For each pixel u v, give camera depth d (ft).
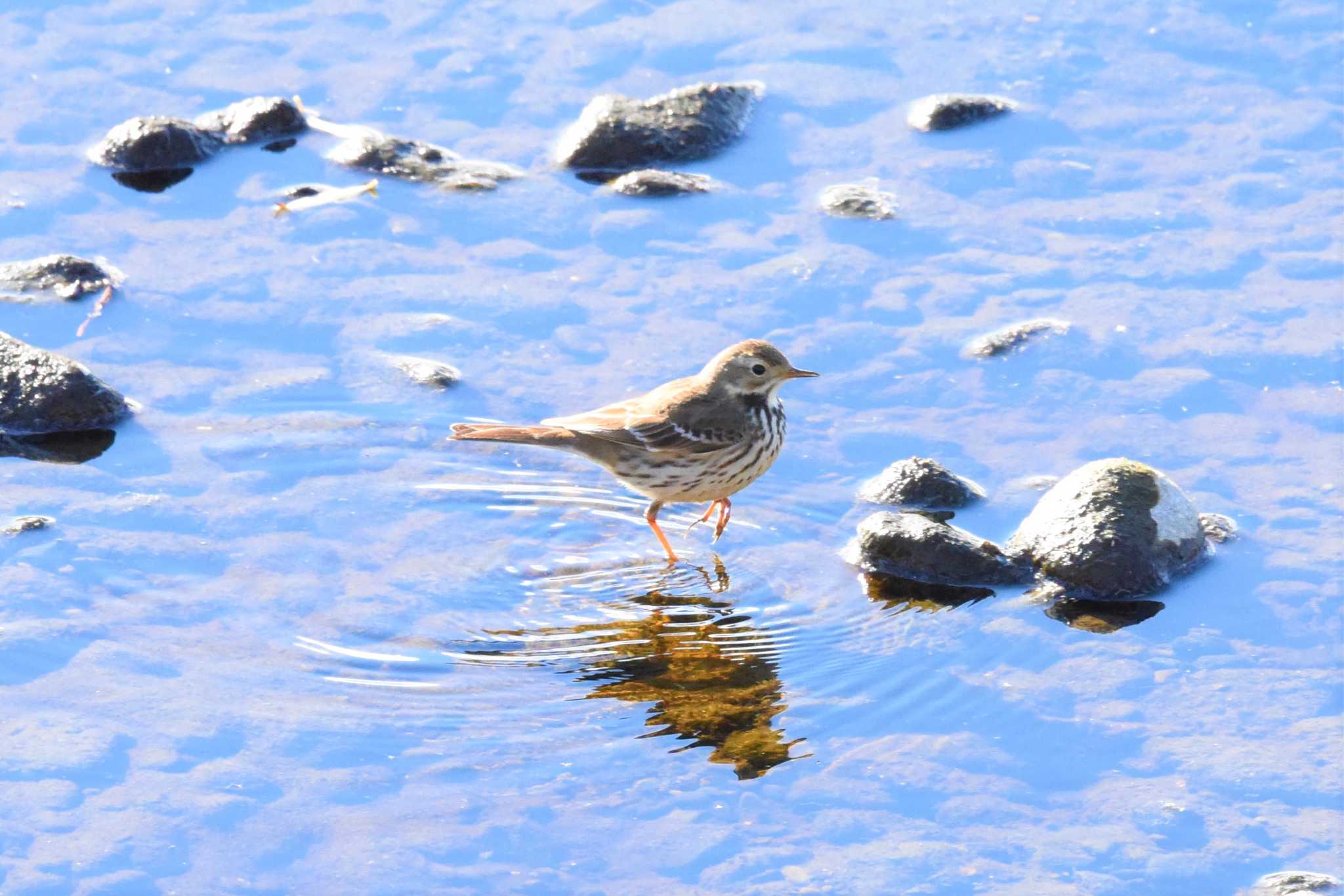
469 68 67.97
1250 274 54.49
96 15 71.92
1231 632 39.42
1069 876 31.68
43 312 52.13
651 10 73.10
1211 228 57.21
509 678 37.86
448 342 51.52
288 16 72.49
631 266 55.83
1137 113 64.49
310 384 49.37
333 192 59.67
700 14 72.74
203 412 48.11
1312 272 54.39
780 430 44.80
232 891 31.04
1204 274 54.60
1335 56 67.87
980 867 31.94
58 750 34.60
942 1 73.51
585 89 66.49
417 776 34.30
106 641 38.42
